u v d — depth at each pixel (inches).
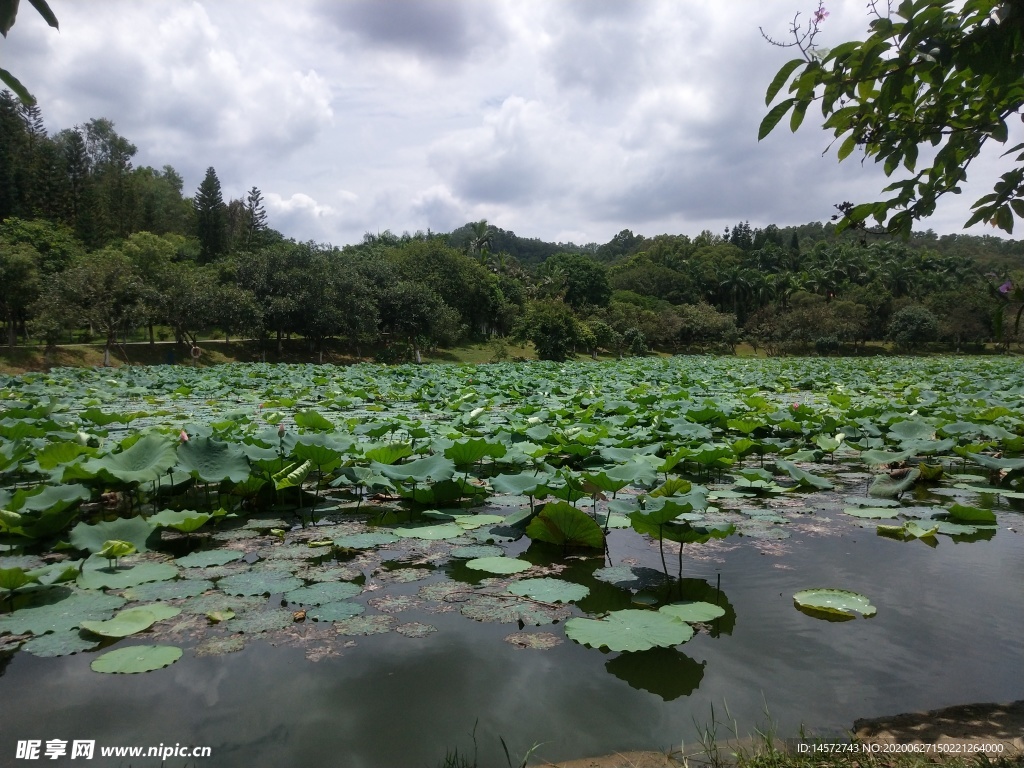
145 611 135.6
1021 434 350.9
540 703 106.9
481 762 91.8
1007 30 88.5
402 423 326.0
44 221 1656.0
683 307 2438.5
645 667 118.7
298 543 186.7
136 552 174.7
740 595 151.5
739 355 2397.9
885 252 2974.9
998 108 108.9
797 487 260.8
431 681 113.4
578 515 178.4
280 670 116.6
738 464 314.8
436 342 1665.8
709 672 116.8
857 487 265.6
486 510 226.8
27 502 185.0
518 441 311.1
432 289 1788.9
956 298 2331.4
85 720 101.4
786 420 371.6
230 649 123.4
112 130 2517.2
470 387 621.9
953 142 111.2
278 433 234.1
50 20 75.6
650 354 2219.5
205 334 1824.6
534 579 157.8
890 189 120.3
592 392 573.0
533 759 92.6
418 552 179.6
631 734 98.8
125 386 652.7
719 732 99.2
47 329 1112.8
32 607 139.1
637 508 168.9
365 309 1417.3
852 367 1213.7
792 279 2746.1
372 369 1032.8
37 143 2057.1
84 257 1460.4
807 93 108.9
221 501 228.1
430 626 134.0
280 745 95.3
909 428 339.0
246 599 145.6
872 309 2463.1
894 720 101.3
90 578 153.6
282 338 1573.6
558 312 1674.5
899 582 159.3
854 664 119.3
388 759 92.3
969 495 250.4
